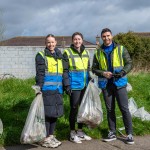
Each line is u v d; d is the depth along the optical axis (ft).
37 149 11.07
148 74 26.81
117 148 11.29
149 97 19.01
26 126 10.69
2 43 58.59
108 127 13.05
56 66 11.23
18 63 28.19
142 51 45.62
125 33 48.16
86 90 12.02
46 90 11.09
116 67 11.78
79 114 11.79
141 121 14.38
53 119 11.43
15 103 15.75
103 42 12.13
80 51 12.01
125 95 11.96
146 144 11.83
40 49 28.19
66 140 12.26
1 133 11.89
